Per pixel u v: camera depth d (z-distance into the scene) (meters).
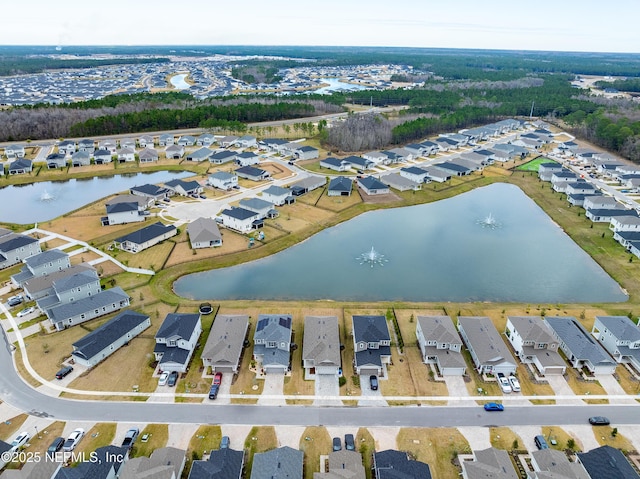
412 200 155.25
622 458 56.09
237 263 109.94
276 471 53.00
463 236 130.38
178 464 55.16
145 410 65.50
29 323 84.12
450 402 68.25
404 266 111.69
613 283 105.69
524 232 133.88
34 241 108.12
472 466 55.19
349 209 144.50
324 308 91.00
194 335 78.56
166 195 149.25
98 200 146.88
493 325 82.81
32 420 63.19
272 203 138.62
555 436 62.28
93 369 73.06
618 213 137.38
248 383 71.19
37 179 169.38
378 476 53.47
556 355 75.88
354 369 74.88
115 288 92.06
